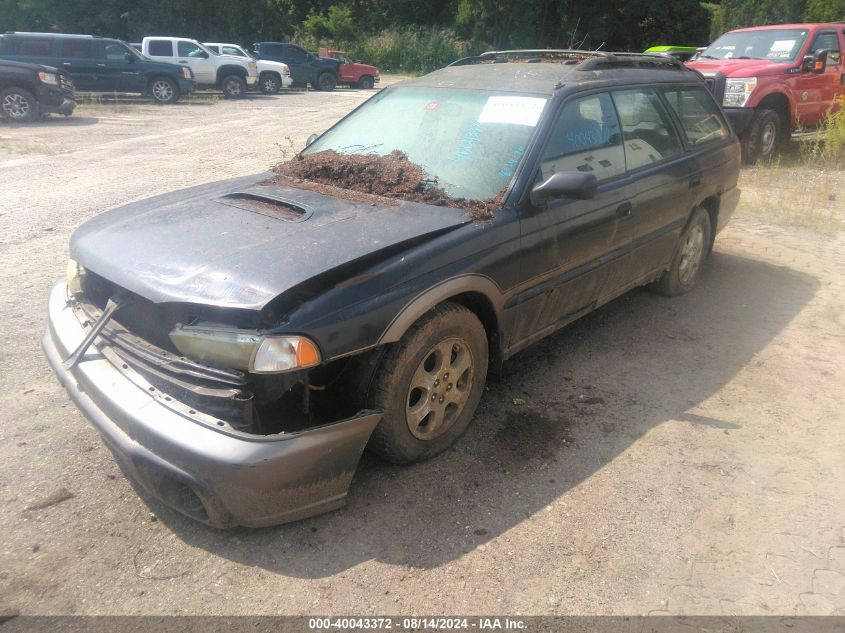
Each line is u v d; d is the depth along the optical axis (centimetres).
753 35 1124
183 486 260
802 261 634
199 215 323
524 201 340
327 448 258
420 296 287
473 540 274
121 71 1942
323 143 424
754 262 630
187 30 3847
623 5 4322
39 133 1348
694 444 343
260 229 301
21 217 709
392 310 277
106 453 323
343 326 261
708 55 1159
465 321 312
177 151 1145
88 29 3812
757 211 788
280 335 248
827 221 750
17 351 417
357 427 268
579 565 262
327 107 2023
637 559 266
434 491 303
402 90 433
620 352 445
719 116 558
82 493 295
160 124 1540
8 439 330
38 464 312
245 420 251
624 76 443
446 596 246
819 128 1116
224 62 2342
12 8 3741
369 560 262
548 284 365
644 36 4544
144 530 274
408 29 4441
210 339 253
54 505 287
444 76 436
